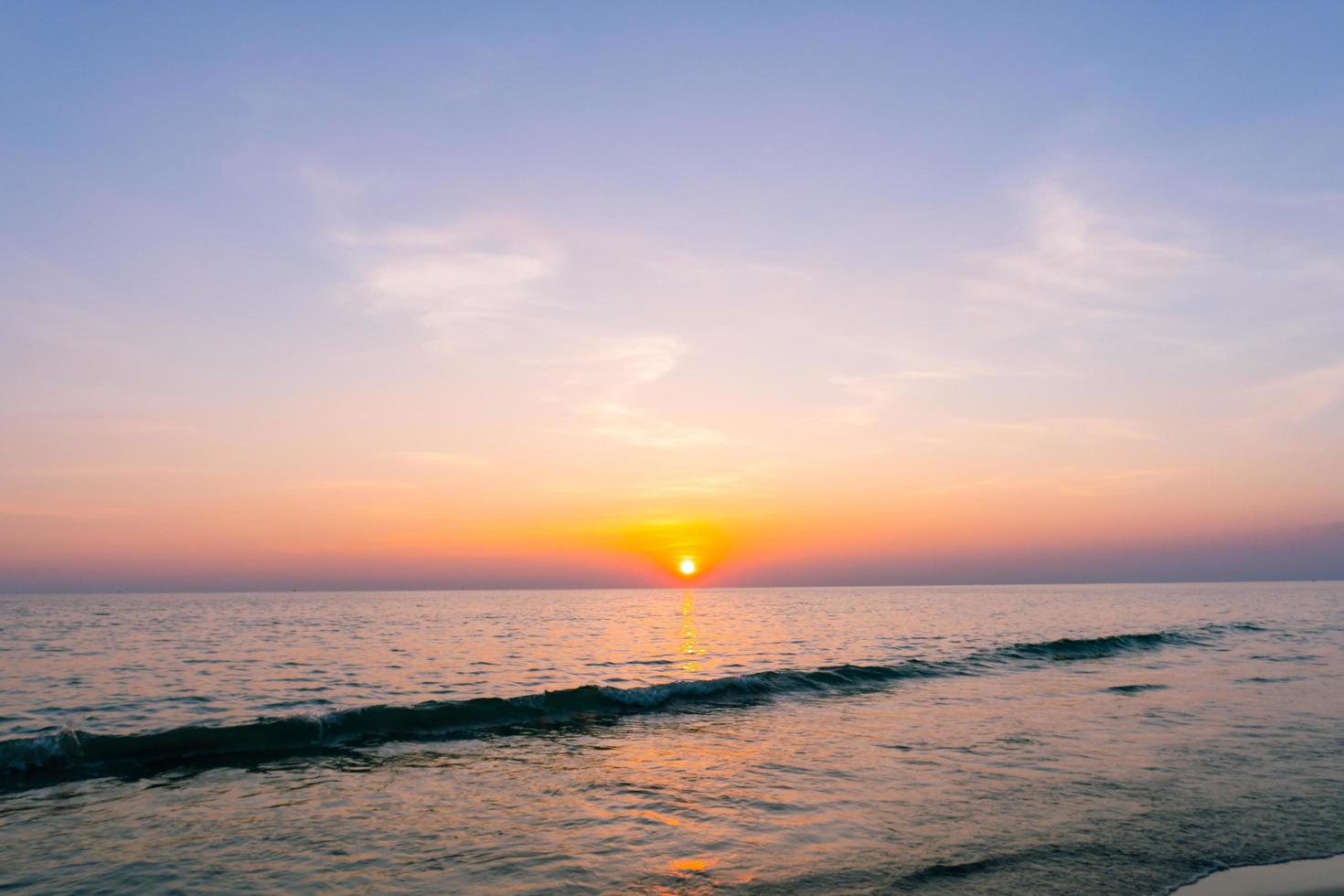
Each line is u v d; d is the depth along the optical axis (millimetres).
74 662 33156
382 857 8906
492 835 9695
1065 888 8125
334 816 10500
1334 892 8172
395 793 11758
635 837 9633
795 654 36094
